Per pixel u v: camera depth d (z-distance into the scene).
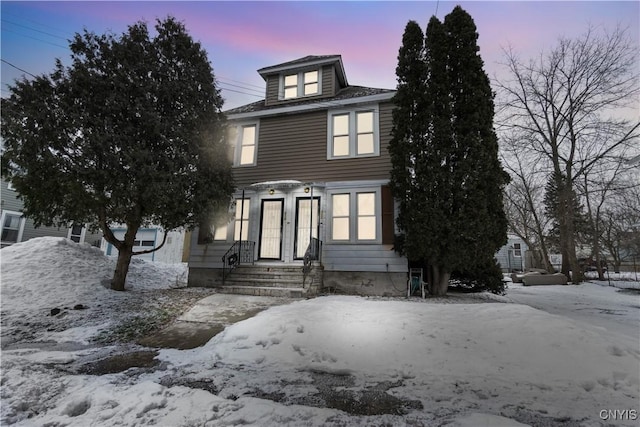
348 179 10.73
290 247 10.72
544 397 3.20
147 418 2.73
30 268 9.20
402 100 9.55
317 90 12.72
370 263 9.80
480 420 2.68
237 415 2.78
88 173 7.15
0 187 15.39
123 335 5.75
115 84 7.75
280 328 5.18
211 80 9.48
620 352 4.04
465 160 8.30
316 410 2.91
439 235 8.33
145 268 12.45
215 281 10.84
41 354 4.69
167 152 8.24
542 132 18.14
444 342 4.59
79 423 2.68
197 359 4.49
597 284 15.92
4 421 2.74
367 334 4.93
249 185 11.57
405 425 2.66
